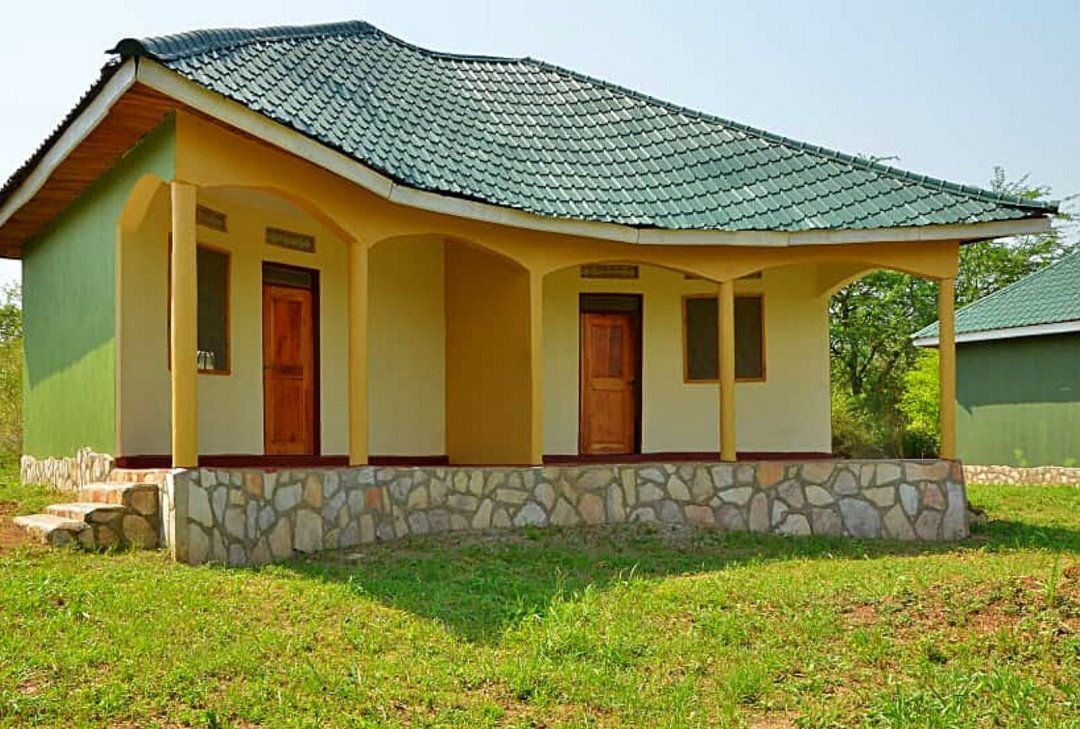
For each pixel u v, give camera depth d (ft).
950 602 23.31
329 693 17.81
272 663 19.08
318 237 41.47
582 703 18.04
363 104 37.37
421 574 27.14
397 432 43.52
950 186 41.52
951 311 41.39
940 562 31.40
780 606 23.68
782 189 42.09
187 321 27.99
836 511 39.37
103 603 21.62
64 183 35.96
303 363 41.04
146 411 34.06
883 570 28.66
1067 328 61.62
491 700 18.03
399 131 37.01
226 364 37.09
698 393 48.62
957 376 72.79
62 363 39.52
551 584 26.48
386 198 32.04
